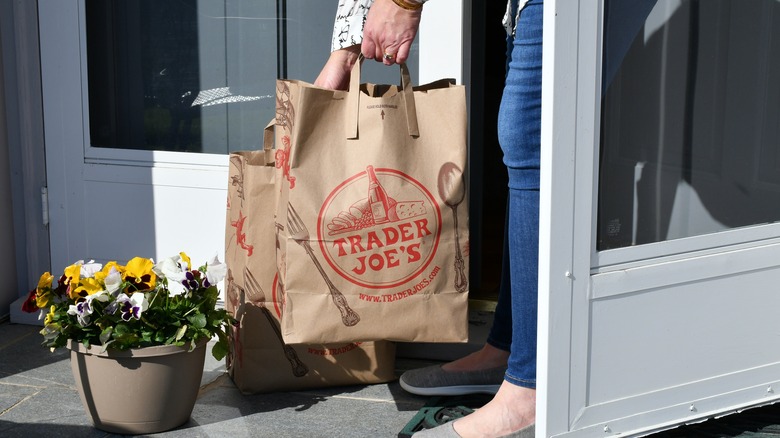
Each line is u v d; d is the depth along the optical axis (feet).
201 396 7.85
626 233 6.42
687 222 6.67
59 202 9.55
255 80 9.25
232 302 7.99
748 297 6.86
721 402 6.90
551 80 5.88
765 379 7.04
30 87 9.39
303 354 7.86
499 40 14.61
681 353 6.68
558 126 5.95
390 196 6.89
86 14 9.29
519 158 6.41
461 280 7.13
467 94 8.64
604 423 6.48
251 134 9.34
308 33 9.09
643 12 6.17
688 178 6.61
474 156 9.48
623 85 6.26
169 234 9.37
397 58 6.79
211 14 9.21
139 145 9.52
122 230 9.47
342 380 8.00
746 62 6.63
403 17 6.65
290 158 6.82
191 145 9.45
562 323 6.20
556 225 6.06
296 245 6.88
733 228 6.84
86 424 7.27
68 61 9.32
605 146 6.23
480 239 9.64
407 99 6.86
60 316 6.93
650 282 6.45
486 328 8.89
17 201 9.56
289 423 7.34
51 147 9.48
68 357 8.65
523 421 6.68
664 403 6.68
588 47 5.96
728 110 6.63
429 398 7.82
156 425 7.06
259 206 7.56
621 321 6.41
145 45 9.36
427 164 6.97
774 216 6.98
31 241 9.62
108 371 6.86
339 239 6.89
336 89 7.43
